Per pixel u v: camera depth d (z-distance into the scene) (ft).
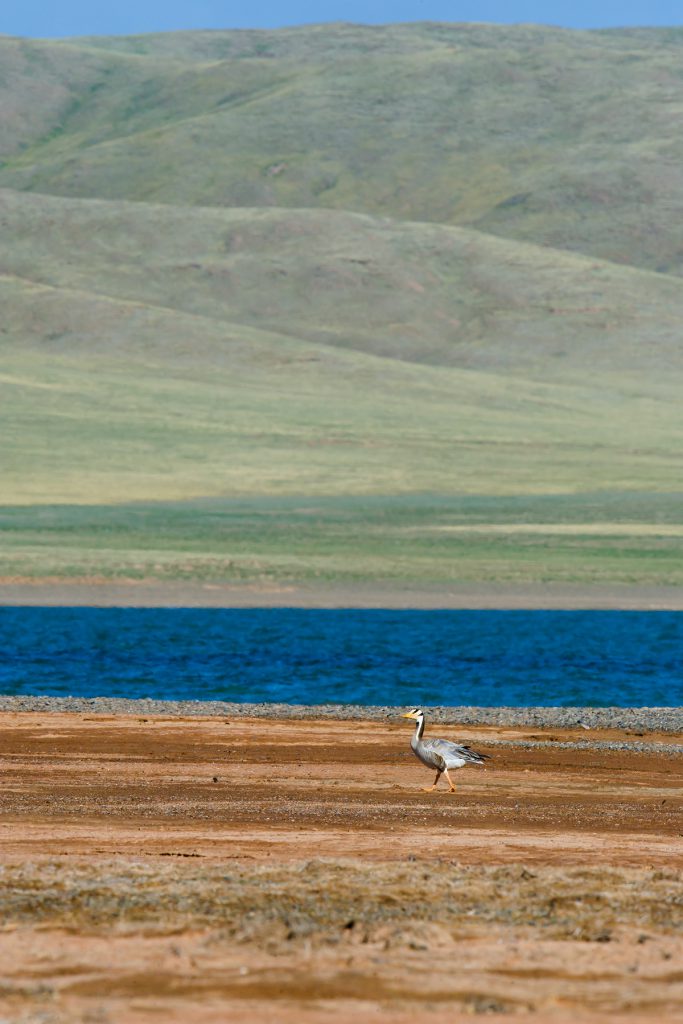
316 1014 25.09
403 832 48.42
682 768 71.36
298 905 33.68
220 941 30.25
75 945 29.81
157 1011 25.14
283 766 68.13
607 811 55.72
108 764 67.51
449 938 30.94
